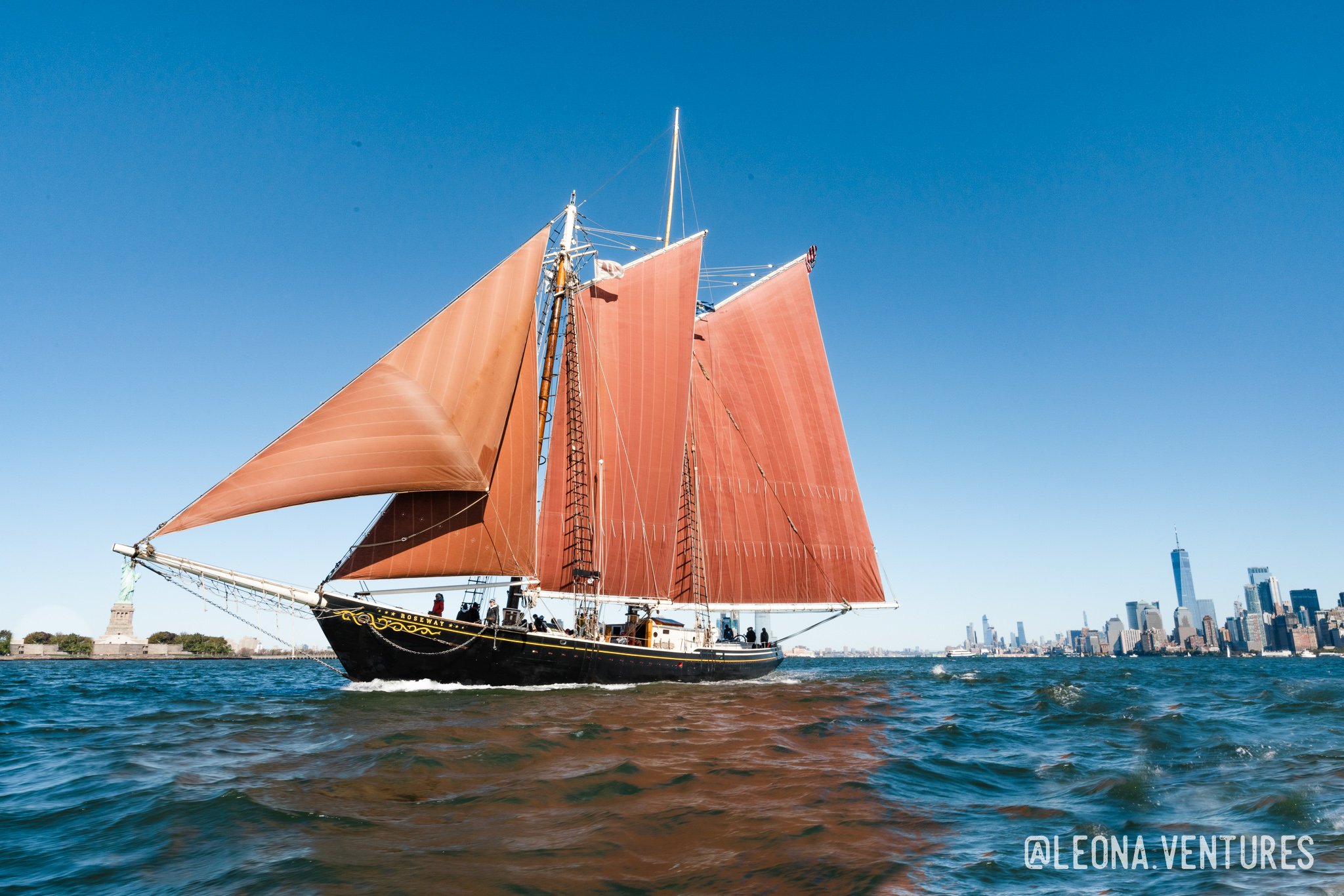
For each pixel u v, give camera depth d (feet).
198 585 94.32
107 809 39.86
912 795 44.98
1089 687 141.28
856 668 289.94
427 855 31.86
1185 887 29.73
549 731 63.62
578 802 40.65
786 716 81.46
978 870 31.60
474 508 107.86
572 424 130.00
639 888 28.68
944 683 149.07
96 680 162.50
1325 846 35.22
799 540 159.94
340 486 94.43
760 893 28.35
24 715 81.30
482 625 105.29
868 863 31.86
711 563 150.20
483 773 46.98
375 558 101.81
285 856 31.55
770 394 163.84
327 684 126.93
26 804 41.83
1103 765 55.88
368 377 98.12
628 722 71.87
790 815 38.93
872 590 166.91
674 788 43.93
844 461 169.78
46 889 29.27
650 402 137.08
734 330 163.43
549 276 131.03
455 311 105.70
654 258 142.31
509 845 33.24
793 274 174.50
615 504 131.44
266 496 90.33
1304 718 84.99
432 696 96.02
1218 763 56.18
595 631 122.11
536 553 121.19
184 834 35.09
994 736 71.05
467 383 104.42
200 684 139.13
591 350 133.39
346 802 40.19
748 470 157.79
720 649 136.36
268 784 44.09
